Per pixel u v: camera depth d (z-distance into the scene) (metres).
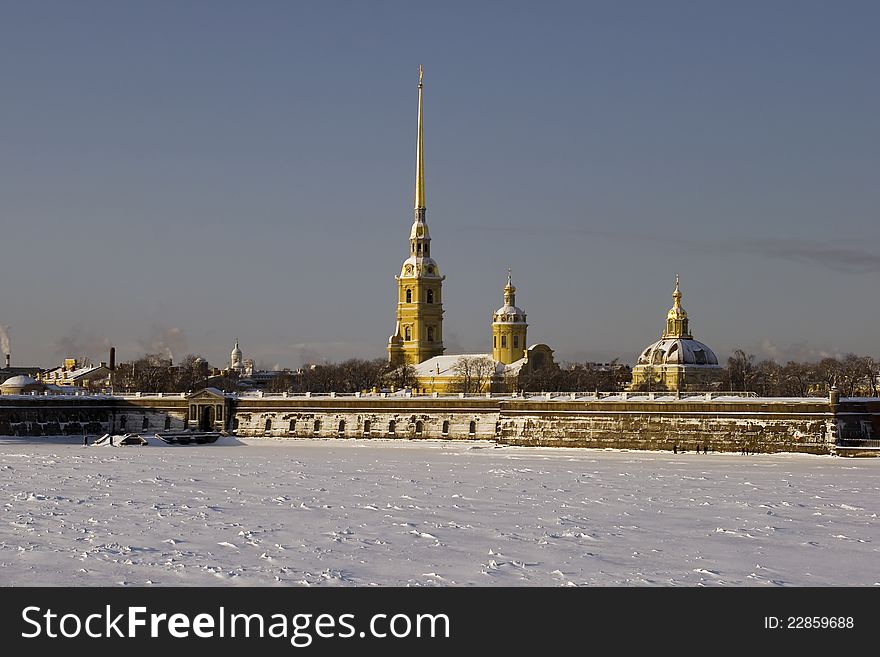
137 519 112.81
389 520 113.00
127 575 86.75
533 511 120.31
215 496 133.00
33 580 85.19
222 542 99.31
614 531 106.38
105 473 163.75
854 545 99.38
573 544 99.38
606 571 88.44
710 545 99.19
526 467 177.50
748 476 160.12
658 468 175.12
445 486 145.62
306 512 118.75
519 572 88.00
